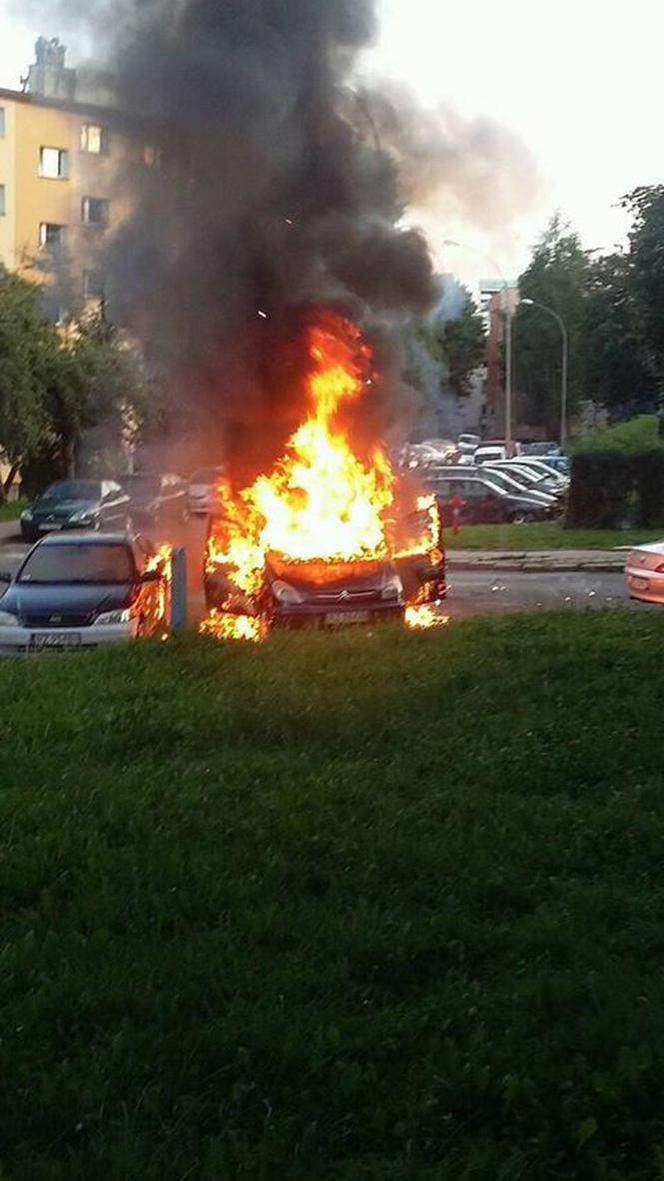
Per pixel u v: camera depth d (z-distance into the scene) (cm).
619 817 634
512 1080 365
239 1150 344
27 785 709
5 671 1068
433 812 654
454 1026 415
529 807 656
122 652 1104
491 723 848
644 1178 333
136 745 803
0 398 3641
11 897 543
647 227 3794
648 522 2994
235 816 638
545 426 7338
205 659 1062
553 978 441
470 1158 341
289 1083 381
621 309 4247
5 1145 355
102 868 560
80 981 442
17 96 3862
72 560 1418
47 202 3809
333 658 1059
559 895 541
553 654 1058
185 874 554
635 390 4338
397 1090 375
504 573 2416
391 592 1387
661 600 1656
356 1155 351
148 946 479
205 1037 402
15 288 3678
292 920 500
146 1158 341
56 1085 376
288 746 809
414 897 541
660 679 962
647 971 461
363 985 453
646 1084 363
